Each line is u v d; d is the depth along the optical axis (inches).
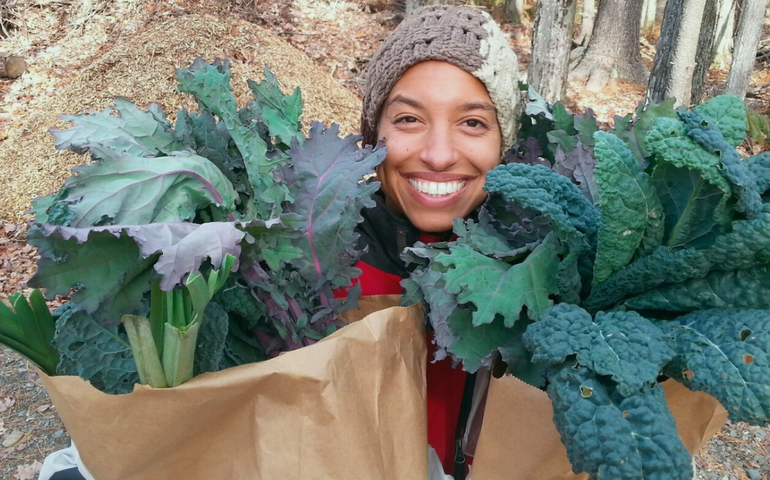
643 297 29.5
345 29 303.4
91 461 28.0
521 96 43.5
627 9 292.7
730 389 23.7
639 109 37.6
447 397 39.5
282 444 28.0
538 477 30.6
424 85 38.7
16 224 182.7
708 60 233.0
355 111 229.0
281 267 31.3
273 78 39.0
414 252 32.9
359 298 34.5
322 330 33.3
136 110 31.9
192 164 29.4
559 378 25.4
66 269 24.6
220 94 33.9
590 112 41.6
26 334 29.7
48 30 284.0
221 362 32.0
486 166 40.6
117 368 29.5
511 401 29.0
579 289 30.9
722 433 110.0
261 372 27.1
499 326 31.2
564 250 32.1
